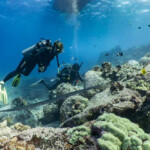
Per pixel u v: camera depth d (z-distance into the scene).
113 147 2.29
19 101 7.91
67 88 7.20
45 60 6.19
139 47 25.05
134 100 3.87
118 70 7.16
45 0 22.52
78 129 2.77
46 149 2.50
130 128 2.73
